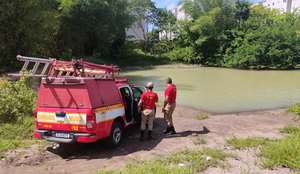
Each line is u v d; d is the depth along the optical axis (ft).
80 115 24.17
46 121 25.41
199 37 149.18
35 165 23.56
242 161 22.88
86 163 23.76
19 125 31.94
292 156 21.85
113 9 140.46
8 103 33.86
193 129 33.55
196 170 21.01
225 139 29.32
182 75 103.30
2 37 76.02
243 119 39.17
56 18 96.02
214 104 51.60
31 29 78.84
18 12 76.13
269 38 134.00
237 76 101.04
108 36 141.79
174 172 19.89
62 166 23.22
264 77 98.17
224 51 146.10
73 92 24.52
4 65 76.74
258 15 177.58
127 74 106.32
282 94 62.39
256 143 27.22
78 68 25.70
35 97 38.86
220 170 21.13
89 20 131.54
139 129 33.71
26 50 81.10
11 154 25.34
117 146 27.50
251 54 134.51
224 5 155.33
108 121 26.00
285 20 165.48
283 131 32.14
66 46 127.85
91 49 142.92
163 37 184.44
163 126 34.99
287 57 133.80
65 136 24.73
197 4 160.66
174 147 27.14
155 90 67.00
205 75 104.12
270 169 21.03
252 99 56.39
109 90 26.76
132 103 30.96
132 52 155.12
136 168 21.33
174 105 31.30
